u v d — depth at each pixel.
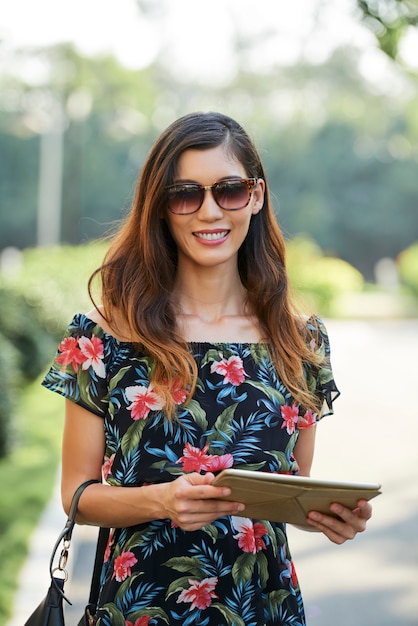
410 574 7.48
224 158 3.03
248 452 2.96
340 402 16.83
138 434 2.95
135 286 3.07
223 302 3.17
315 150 66.06
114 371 3.02
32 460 11.55
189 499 2.67
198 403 2.97
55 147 41.78
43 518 8.62
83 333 3.05
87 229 64.62
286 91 68.94
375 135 66.56
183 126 3.04
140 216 3.14
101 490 2.92
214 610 2.92
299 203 65.44
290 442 3.06
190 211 3.01
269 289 3.20
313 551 8.16
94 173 64.62
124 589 2.91
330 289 38.62
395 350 26.58
